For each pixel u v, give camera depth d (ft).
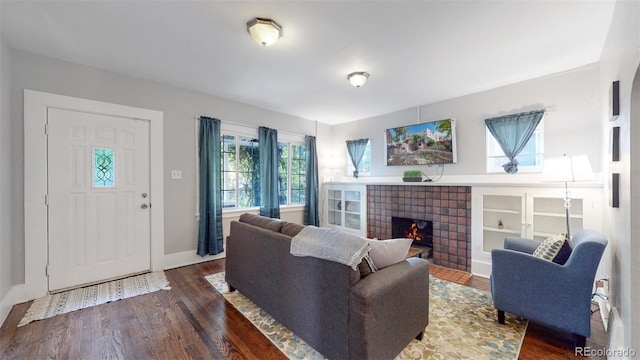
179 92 11.21
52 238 8.45
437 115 13.11
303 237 5.94
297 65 9.05
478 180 11.77
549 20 6.53
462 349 5.78
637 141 4.83
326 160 17.90
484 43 7.64
